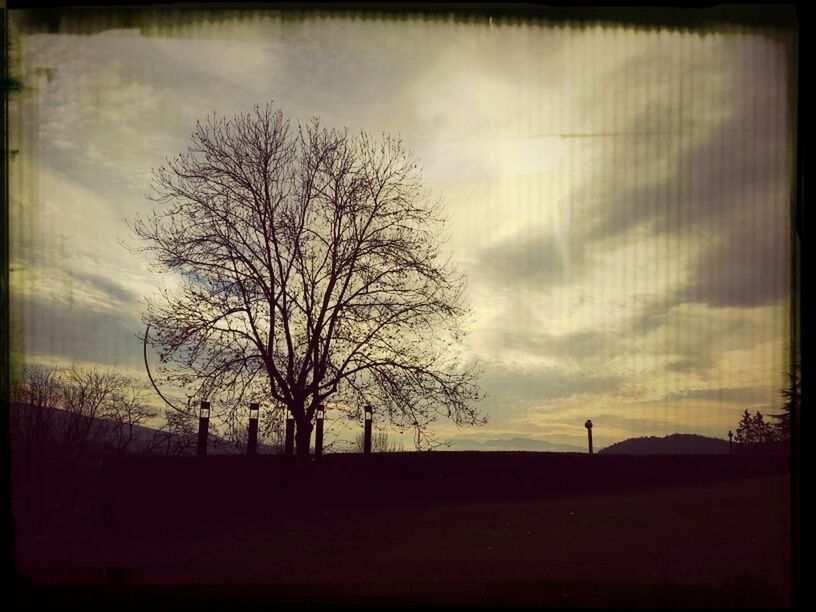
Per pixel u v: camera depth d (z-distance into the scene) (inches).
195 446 410.0
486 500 403.2
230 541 345.1
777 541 296.8
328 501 405.4
